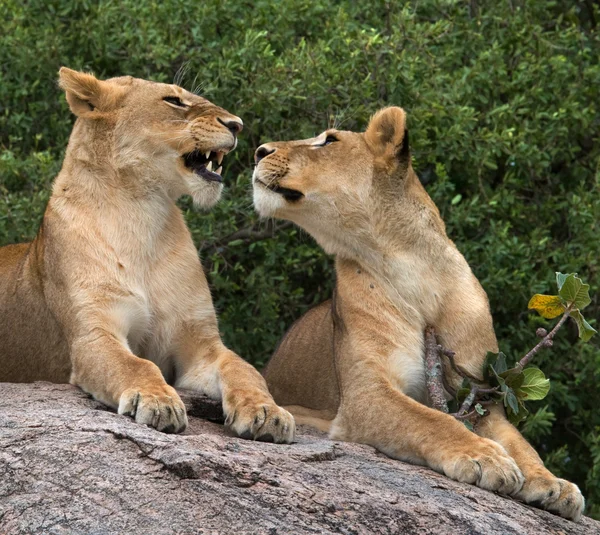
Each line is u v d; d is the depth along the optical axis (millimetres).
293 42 14250
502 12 15312
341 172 9539
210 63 13320
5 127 14352
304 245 13391
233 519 6590
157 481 6832
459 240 13633
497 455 8000
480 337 9312
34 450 7105
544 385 8805
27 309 9977
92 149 9758
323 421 10156
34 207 12867
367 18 14828
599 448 13062
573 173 14945
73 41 14312
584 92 15023
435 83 13852
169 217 10008
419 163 13758
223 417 9273
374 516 6883
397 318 9352
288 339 11273
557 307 9000
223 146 9680
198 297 9961
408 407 8539
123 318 9391
